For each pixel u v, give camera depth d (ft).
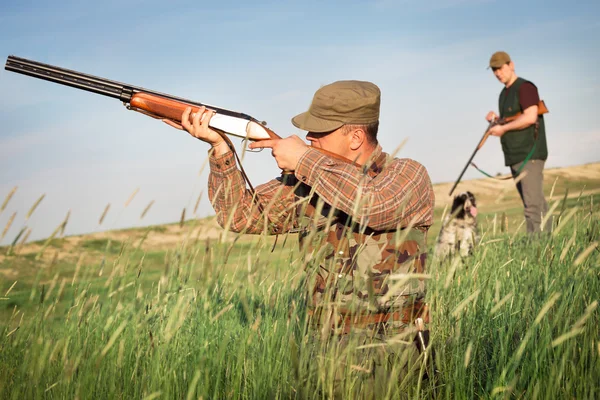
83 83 9.18
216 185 8.89
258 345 8.15
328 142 8.67
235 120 8.78
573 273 8.81
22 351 8.23
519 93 25.66
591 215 10.27
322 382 6.73
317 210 7.18
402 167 8.30
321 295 7.95
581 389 7.38
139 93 9.09
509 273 11.07
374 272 7.84
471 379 7.86
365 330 7.66
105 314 8.62
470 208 23.94
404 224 7.98
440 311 8.57
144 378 7.34
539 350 7.62
